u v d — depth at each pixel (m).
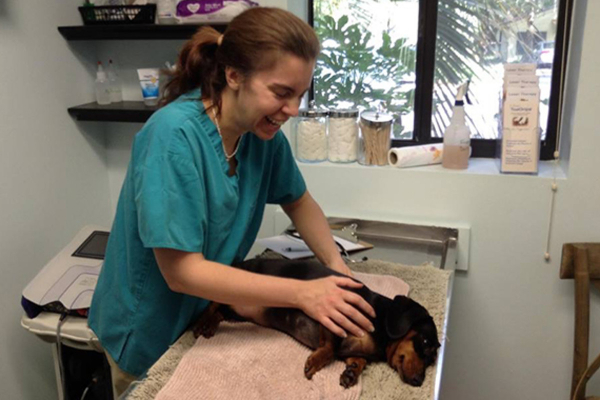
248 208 1.14
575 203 1.55
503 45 1.69
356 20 1.79
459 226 1.65
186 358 0.97
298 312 1.03
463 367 1.79
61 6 1.72
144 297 1.08
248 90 0.93
